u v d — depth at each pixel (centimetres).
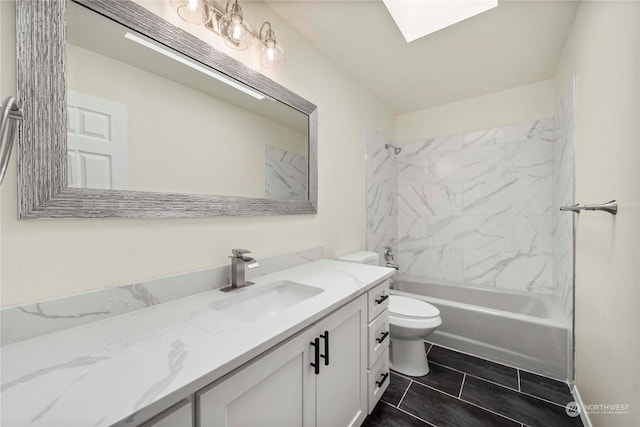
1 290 70
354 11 148
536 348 178
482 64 201
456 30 163
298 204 163
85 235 84
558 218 205
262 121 142
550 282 224
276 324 82
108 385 53
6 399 49
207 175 117
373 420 139
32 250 74
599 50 117
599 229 119
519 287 237
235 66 126
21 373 57
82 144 83
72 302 80
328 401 105
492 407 148
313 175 174
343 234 210
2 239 70
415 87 238
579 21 144
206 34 117
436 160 277
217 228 122
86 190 83
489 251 250
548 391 160
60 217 78
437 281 269
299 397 90
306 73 171
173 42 103
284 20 155
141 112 96
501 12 148
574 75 156
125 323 83
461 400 153
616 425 101
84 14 83
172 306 97
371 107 247
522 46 179
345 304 114
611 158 105
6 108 48
